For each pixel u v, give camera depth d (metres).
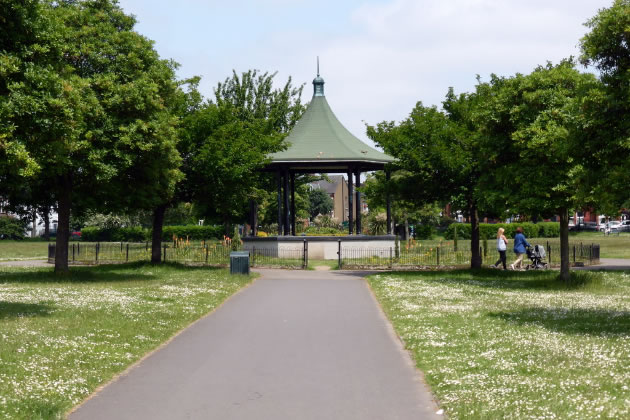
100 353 10.06
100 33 23.12
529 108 21.58
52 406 7.16
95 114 21.16
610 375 8.27
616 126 12.12
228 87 55.12
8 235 80.62
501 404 7.03
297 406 7.48
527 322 13.33
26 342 10.46
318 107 42.50
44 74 13.36
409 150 27.72
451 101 30.11
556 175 20.89
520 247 30.56
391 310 15.68
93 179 23.59
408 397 7.86
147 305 16.00
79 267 31.48
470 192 27.80
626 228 75.31
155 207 31.52
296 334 12.55
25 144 13.44
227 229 59.75
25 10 13.09
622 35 11.91
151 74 23.59
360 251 38.38
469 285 22.45
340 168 41.81
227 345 11.38
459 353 10.10
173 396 7.95
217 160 29.20
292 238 38.91
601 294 19.62
